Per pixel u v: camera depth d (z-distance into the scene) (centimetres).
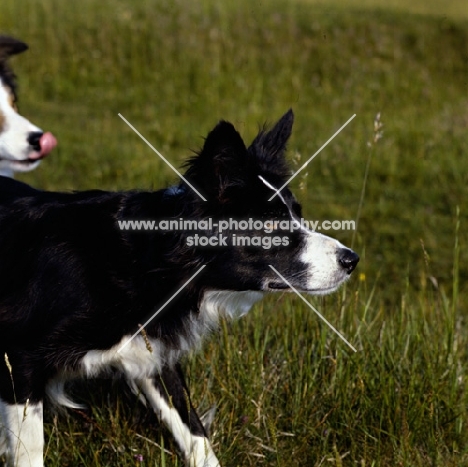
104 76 1407
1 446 405
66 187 953
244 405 443
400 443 414
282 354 489
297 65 1456
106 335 385
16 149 646
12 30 1513
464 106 1262
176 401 426
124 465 402
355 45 1524
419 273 778
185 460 423
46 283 381
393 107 1303
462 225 882
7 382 381
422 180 988
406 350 479
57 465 401
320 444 428
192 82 1388
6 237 402
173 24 1570
